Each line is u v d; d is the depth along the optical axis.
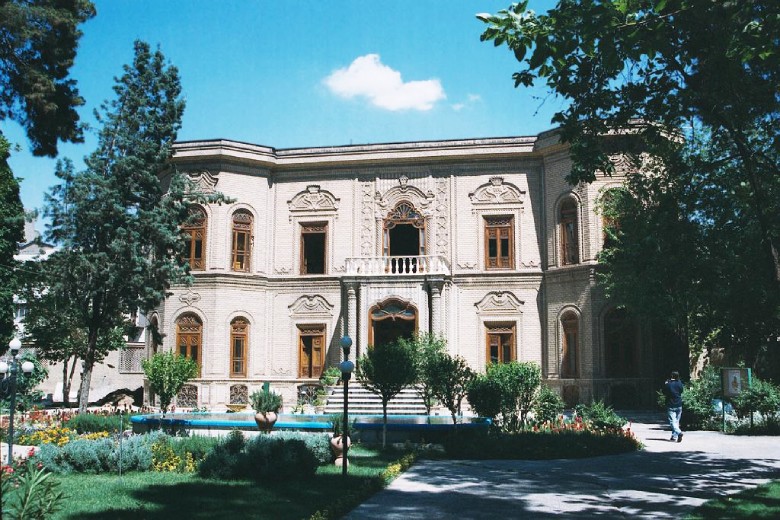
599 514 9.44
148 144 23.22
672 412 17.86
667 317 22.70
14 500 8.31
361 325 27.25
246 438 14.12
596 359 26.22
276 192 30.92
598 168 12.79
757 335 23.02
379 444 17.12
